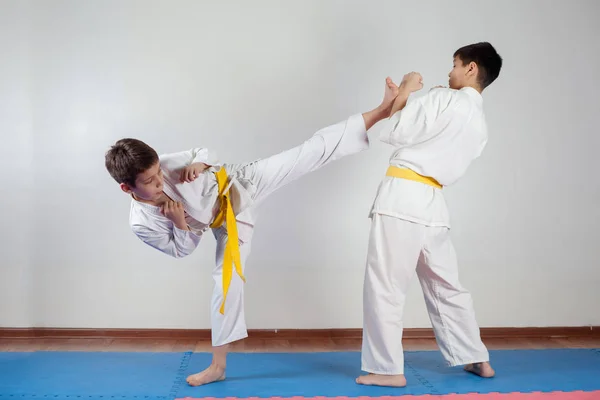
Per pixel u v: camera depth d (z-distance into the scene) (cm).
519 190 400
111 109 381
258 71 388
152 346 365
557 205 403
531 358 340
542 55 402
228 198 281
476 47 298
